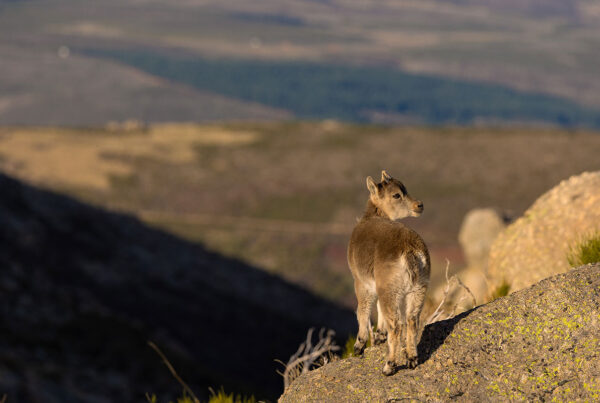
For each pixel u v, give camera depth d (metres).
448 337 20.75
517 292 21.61
